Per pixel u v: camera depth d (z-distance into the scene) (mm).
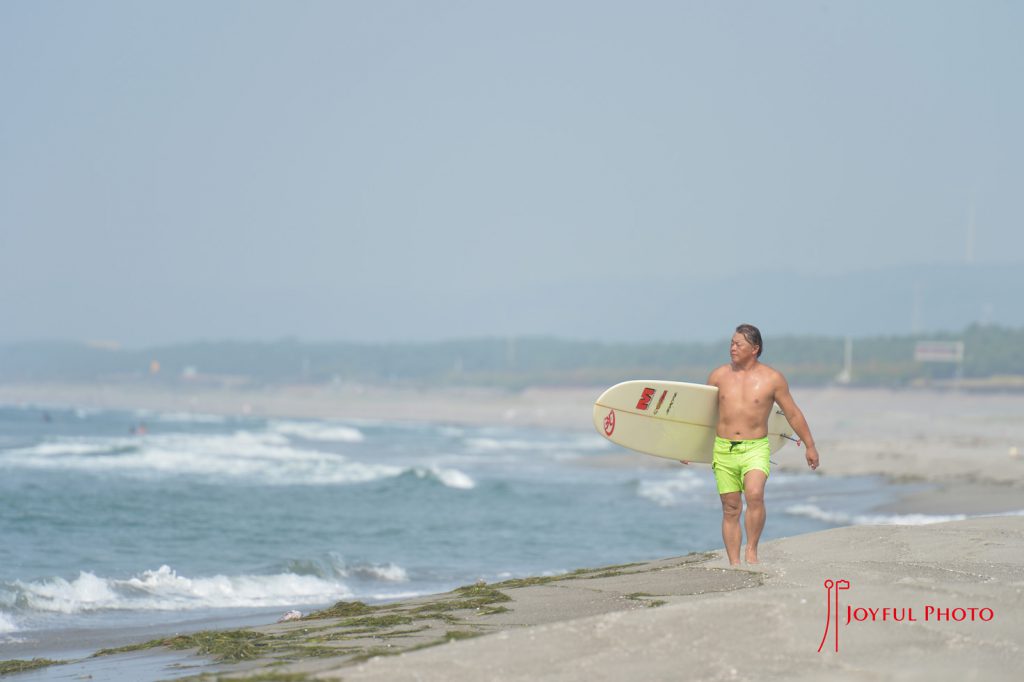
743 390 32438
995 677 19953
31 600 45906
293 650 27828
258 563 61406
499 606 31188
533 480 136625
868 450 170250
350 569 57281
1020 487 110250
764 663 20938
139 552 64938
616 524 85250
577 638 22438
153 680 25266
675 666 20859
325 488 115188
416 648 24188
